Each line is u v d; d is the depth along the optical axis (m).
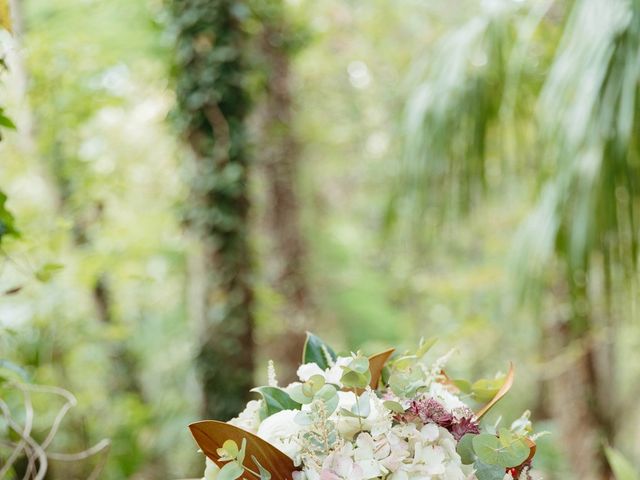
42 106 3.80
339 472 0.86
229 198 3.23
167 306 4.70
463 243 4.70
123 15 3.65
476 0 4.29
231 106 3.23
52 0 3.66
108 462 3.40
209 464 0.95
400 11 5.18
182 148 3.29
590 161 1.92
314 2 4.65
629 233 1.94
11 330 1.93
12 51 1.40
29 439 1.46
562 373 3.20
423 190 2.76
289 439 0.91
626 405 4.64
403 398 0.97
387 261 6.28
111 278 4.20
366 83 6.32
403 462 0.88
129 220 4.23
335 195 7.45
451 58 2.71
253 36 3.54
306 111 6.09
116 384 4.55
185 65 3.20
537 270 2.16
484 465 0.91
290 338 4.79
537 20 2.48
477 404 1.19
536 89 2.74
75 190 4.16
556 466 3.30
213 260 3.24
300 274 5.06
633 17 1.89
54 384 3.16
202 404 3.29
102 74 4.14
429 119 2.72
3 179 4.19
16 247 1.96
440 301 5.62
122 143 4.80
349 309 5.97
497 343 4.64
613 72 1.90
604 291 2.09
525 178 3.23
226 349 3.23
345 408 0.92
